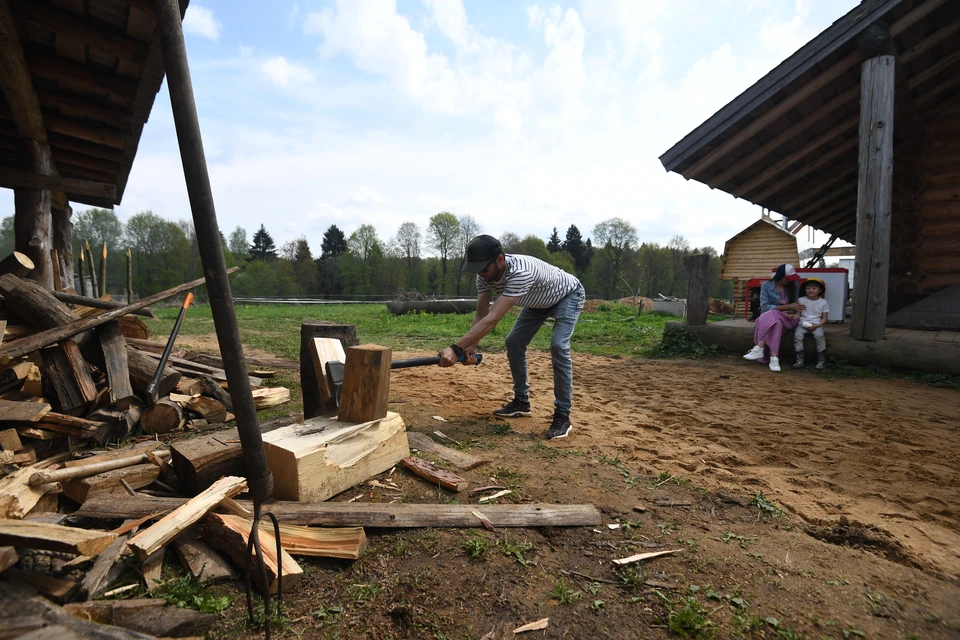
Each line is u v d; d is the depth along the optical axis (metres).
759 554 2.24
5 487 2.19
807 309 6.71
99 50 4.83
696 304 8.50
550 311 4.11
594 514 2.54
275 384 5.52
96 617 1.64
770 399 5.24
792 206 10.92
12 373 3.30
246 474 2.59
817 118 7.30
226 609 1.81
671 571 2.09
